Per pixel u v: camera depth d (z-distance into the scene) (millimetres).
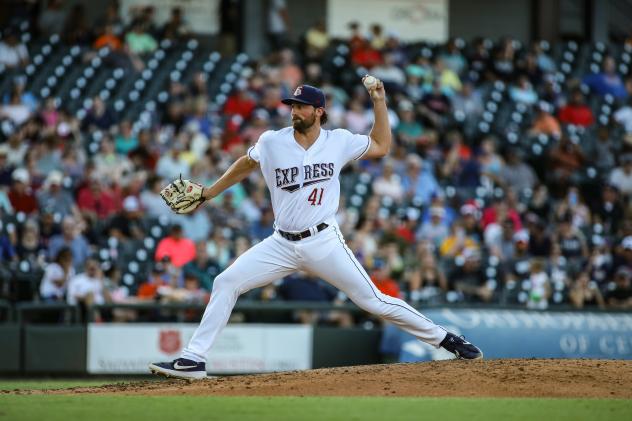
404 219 57844
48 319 47094
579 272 54812
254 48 78062
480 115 73188
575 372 26062
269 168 25844
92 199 54219
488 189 63844
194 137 62156
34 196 52906
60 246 49875
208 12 81562
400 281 51406
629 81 80750
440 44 81125
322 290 49531
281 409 21781
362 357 48031
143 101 67750
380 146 26344
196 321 47750
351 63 74938
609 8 93062
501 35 88500
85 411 21547
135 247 52094
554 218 61250
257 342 47281
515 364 26906
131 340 46594
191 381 26656
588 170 68000
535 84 77688
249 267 26375
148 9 76625
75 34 73438
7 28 73312
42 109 62688
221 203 56438
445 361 27484
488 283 53031
